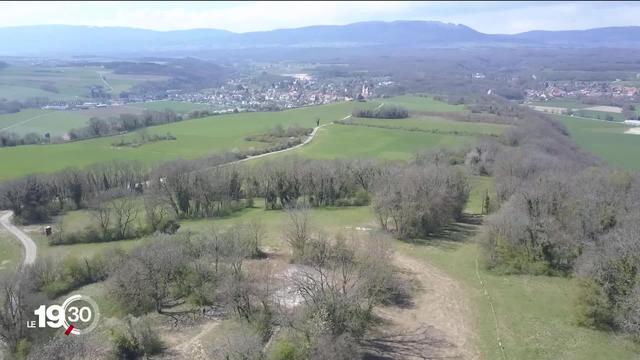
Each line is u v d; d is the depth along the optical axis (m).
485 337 55.91
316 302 51.78
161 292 63.28
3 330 54.19
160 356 52.56
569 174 96.44
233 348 48.97
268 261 74.38
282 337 52.41
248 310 57.47
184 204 110.19
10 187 110.44
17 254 88.88
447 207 89.88
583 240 70.62
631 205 75.88
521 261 71.88
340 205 111.38
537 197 77.38
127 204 105.19
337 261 68.31
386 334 56.78
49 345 49.78
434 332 57.06
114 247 81.44
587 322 57.06
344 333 49.78
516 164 110.81
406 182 88.62
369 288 60.69
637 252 56.53
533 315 59.97
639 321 52.31
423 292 66.50
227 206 112.25
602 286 56.72
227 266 66.38
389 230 89.00
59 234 95.12
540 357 52.06
